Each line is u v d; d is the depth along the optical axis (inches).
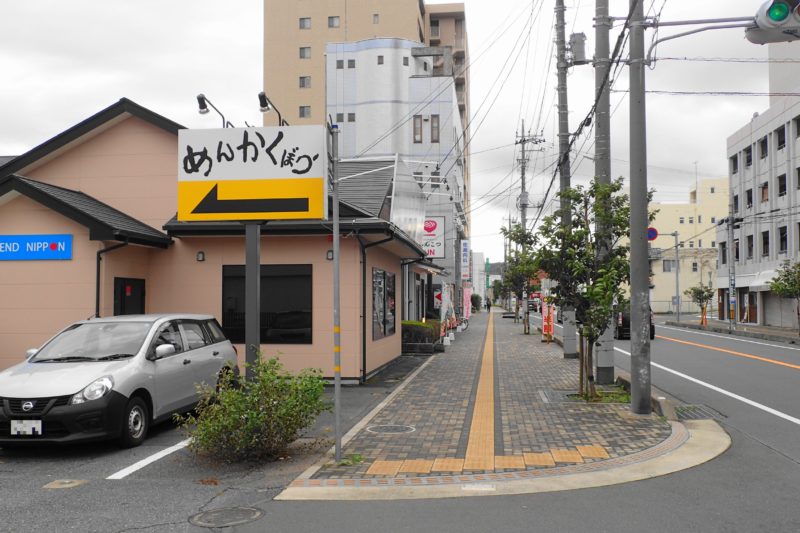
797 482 250.4
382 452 297.9
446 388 496.7
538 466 272.5
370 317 569.0
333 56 2103.8
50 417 286.5
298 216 344.2
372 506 223.9
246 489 246.2
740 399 452.4
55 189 510.6
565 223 451.5
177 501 231.9
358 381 517.7
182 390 358.9
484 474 261.6
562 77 694.5
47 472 273.0
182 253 540.1
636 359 385.7
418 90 1991.9
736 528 200.2
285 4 2463.1
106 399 297.7
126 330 351.6
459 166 2086.6
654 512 215.3
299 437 318.3
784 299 1529.3
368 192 626.8
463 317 1608.0
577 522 206.1
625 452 295.1
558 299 451.5
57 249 485.4
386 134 2037.4
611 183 484.1
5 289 489.7
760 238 1685.5
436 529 200.7
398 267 731.4
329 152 358.0
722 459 286.4
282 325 525.0
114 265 495.8
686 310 2874.0
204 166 352.2
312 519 211.0
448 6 2775.6
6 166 568.1
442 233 1127.0
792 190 1478.8
